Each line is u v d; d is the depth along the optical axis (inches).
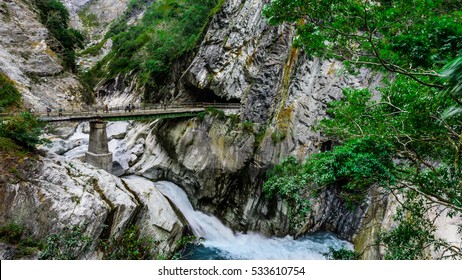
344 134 584.1
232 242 1139.3
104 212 705.0
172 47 1925.4
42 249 582.6
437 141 406.3
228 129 1288.1
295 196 484.7
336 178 456.8
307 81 1222.9
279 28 1380.4
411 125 428.1
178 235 935.7
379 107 512.7
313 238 1095.6
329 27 372.5
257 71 1413.6
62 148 1359.5
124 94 2325.3
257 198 1215.6
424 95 409.7
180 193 1320.1
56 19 2183.8
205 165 1266.0
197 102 1643.7
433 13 349.4
